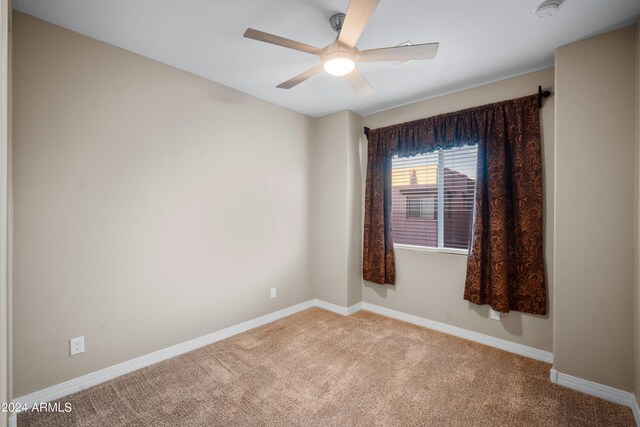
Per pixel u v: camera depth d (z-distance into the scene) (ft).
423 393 6.84
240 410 6.24
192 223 8.87
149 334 8.03
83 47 6.88
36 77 6.28
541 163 8.33
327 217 12.48
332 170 12.28
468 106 9.70
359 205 12.42
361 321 11.19
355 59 6.00
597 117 6.76
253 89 9.93
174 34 6.88
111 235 7.33
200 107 9.00
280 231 11.48
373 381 7.30
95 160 7.07
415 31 6.66
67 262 6.70
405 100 10.82
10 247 5.52
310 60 8.05
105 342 7.27
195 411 6.21
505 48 7.34
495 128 8.93
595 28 6.52
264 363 8.13
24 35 6.14
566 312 7.13
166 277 8.34
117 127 7.39
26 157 6.16
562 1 5.71
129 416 6.04
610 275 6.64
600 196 6.73
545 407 6.40
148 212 7.96
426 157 10.87
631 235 6.43
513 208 8.76
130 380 7.30
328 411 6.23
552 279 8.18
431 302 10.56
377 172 11.69
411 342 9.45
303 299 12.47
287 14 6.18
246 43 7.25
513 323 8.84
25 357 6.21
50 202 6.47
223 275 9.67
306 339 9.64
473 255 9.26
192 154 8.84
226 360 8.29
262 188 10.82
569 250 7.09
